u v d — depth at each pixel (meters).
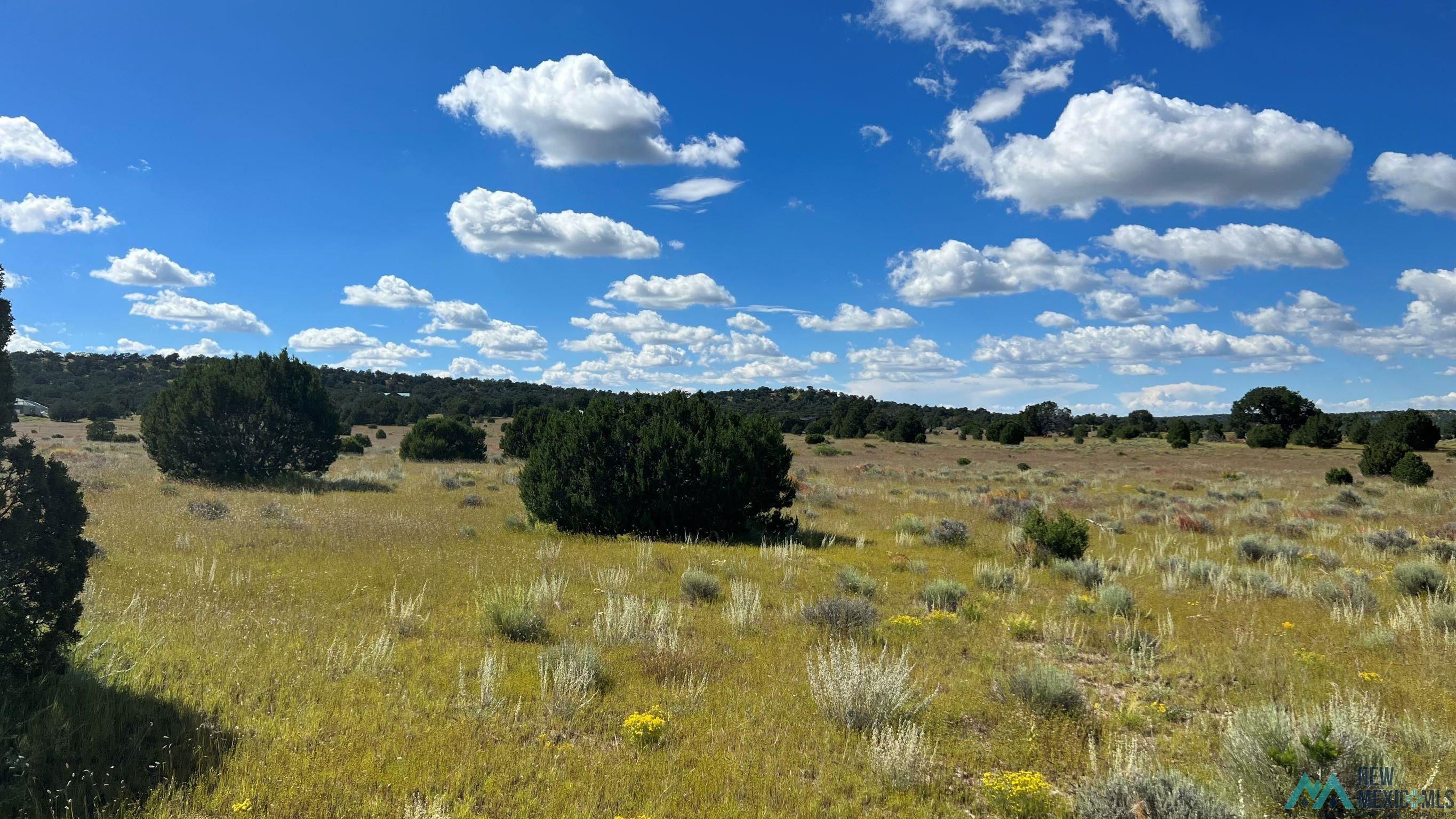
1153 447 84.00
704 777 5.01
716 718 6.07
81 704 5.27
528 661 7.29
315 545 13.20
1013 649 8.39
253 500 19.80
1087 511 25.08
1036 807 4.77
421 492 24.86
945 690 7.00
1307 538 19.39
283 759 4.88
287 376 26.31
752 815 4.60
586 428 17.53
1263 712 5.38
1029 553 14.64
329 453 27.19
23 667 5.26
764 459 18.11
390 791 4.57
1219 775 5.05
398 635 7.96
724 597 10.73
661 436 17.27
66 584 5.38
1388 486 36.19
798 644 8.34
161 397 25.50
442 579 10.95
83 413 80.50
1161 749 5.80
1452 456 61.09
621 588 10.81
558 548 13.85
